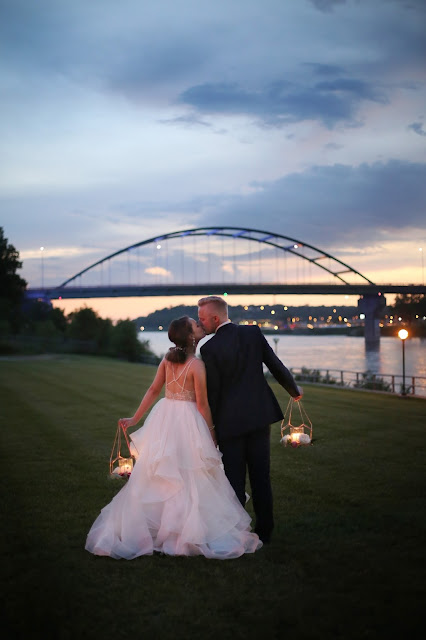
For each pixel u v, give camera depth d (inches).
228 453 175.8
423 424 470.0
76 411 557.0
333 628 126.3
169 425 171.0
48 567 161.0
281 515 209.5
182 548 165.9
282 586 146.7
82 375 1096.8
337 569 157.3
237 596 141.5
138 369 1358.3
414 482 261.3
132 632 125.4
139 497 170.2
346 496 236.2
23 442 383.6
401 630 124.9
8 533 192.2
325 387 985.5
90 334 2689.5
